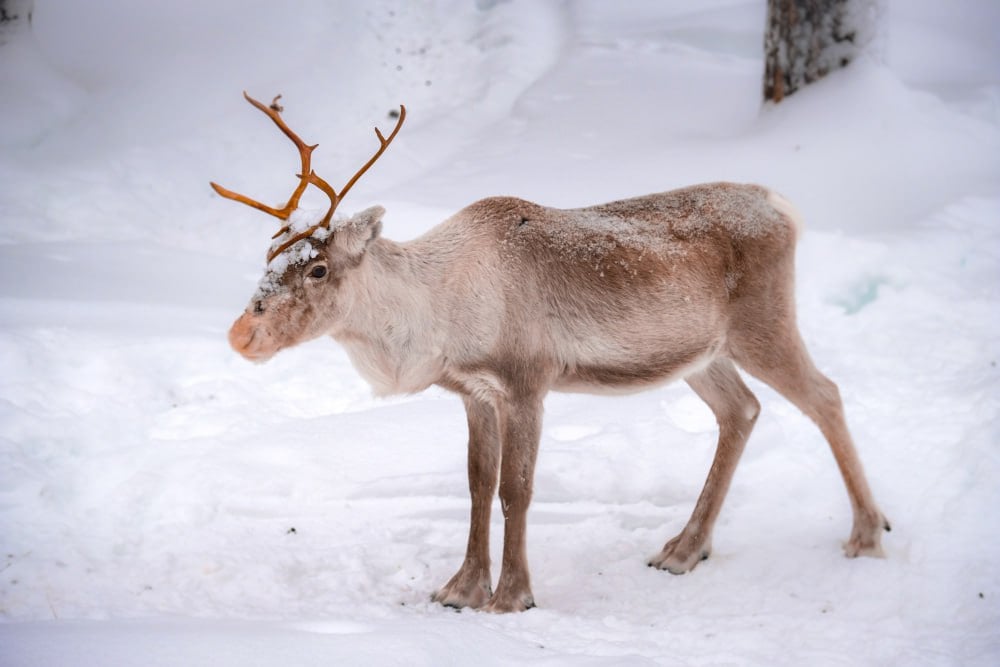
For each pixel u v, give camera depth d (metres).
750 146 28.86
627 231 13.63
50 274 23.88
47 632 9.63
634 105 34.66
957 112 30.97
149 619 10.97
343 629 10.68
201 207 31.77
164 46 40.69
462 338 12.93
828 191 26.75
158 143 35.06
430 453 17.08
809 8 30.39
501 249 13.16
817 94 30.20
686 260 13.51
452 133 35.81
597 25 43.78
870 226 25.11
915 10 42.94
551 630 11.53
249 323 11.91
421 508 15.41
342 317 12.56
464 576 12.77
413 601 12.69
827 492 15.48
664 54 40.06
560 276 13.14
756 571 13.31
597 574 13.52
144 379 19.06
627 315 13.23
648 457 16.69
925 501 14.51
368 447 17.27
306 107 38.06
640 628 11.59
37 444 16.41
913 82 35.81
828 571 13.09
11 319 20.50
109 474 15.85
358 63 41.16
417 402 19.58
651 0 45.78
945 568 12.73
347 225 12.36
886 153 27.81
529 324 12.98
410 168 33.56
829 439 13.93
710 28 41.28
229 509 15.21
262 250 28.62
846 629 11.40
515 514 12.62
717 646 11.02
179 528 14.31
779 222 13.98
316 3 44.44
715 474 14.02
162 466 15.95
